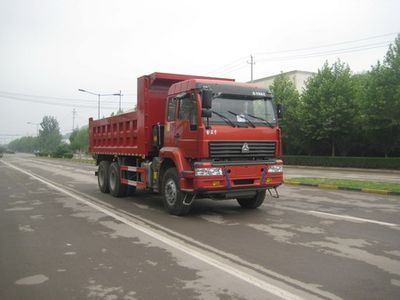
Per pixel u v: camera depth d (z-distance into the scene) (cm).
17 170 3234
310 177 2178
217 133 919
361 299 459
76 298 471
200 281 521
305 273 548
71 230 838
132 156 1295
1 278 543
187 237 765
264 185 987
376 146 3434
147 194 1470
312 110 3678
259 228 841
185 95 967
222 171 920
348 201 1246
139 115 1191
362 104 3278
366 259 611
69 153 8112
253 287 498
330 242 715
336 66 3656
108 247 698
